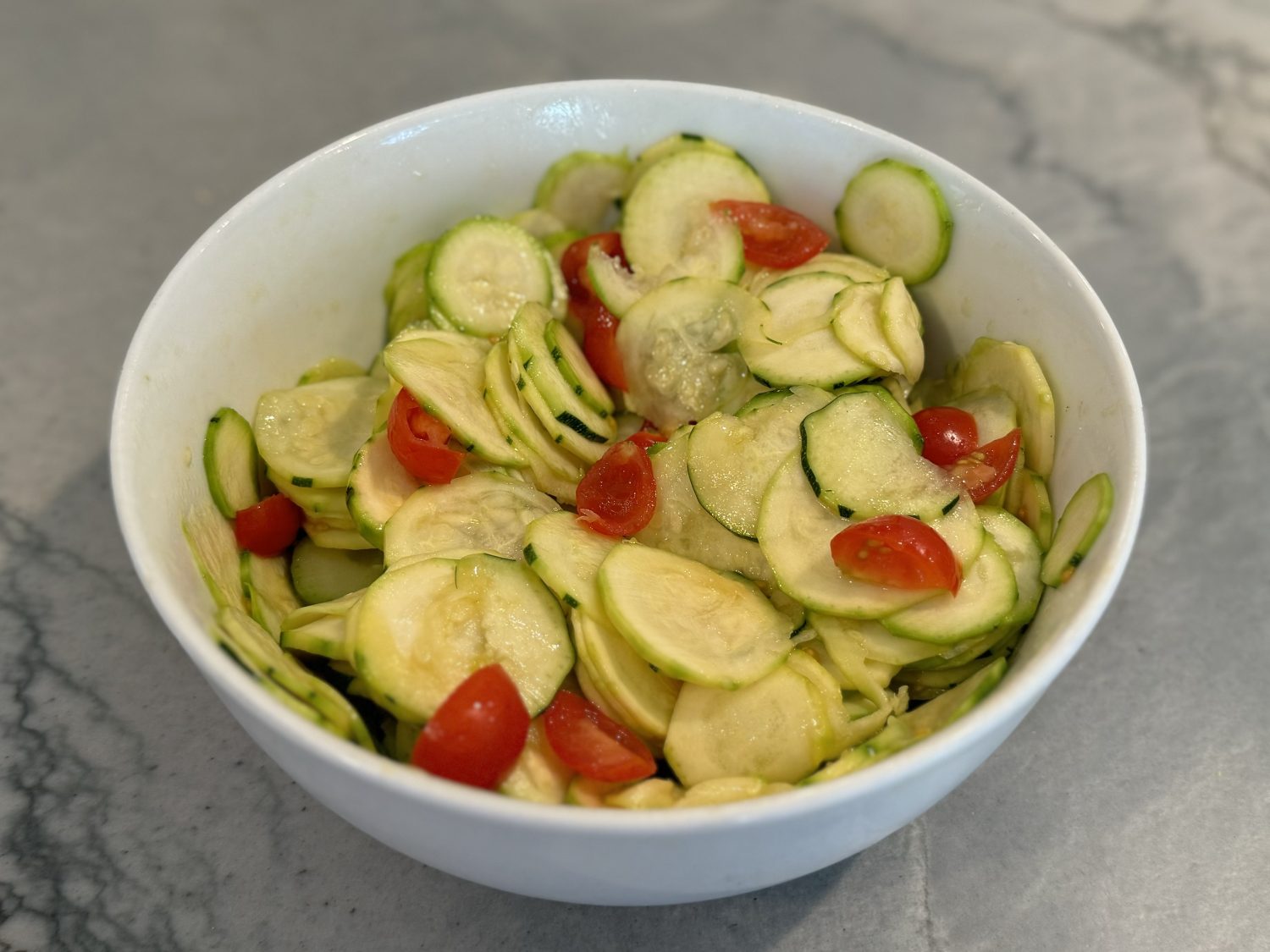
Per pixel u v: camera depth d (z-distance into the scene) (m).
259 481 0.32
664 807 0.24
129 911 0.29
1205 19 0.58
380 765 0.22
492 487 0.30
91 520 0.38
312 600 0.31
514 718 0.25
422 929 0.29
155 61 0.55
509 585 0.28
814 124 0.35
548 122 0.36
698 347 0.33
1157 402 0.42
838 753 0.26
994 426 0.31
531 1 0.59
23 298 0.44
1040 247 0.31
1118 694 0.34
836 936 0.29
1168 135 0.52
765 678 0.27
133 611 0.36
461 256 0.35
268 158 0.50
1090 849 0.31
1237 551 0.38
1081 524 0.27
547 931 0.29
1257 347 0.43
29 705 0.33
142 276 0.45
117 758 0.32
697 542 0.30
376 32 0.57
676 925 0.29
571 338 0.35
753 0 0.59
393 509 0.30
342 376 0.36
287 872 0.30
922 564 0.26
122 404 0.27
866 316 0.32
